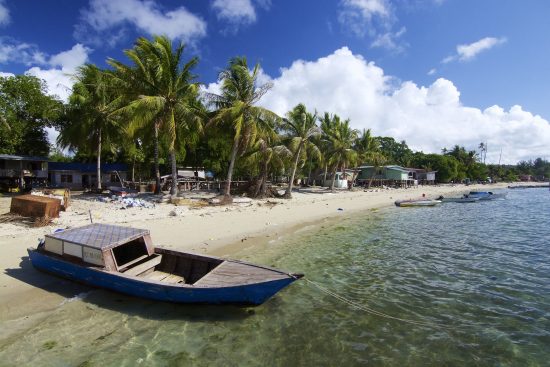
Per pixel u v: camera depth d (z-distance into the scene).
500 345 7.03
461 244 15.88
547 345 7.03
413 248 14.98
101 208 21.05
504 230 19.73
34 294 8.39
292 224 19.84
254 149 30.72
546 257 13.60
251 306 8.08
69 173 41.41
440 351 6.78
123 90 25.95
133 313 7.79
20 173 34.03
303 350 6.70
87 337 6.83
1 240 12.31
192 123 25.16
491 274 11.43
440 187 69.88
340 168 57.00
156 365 6.11
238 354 6.52
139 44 24.14
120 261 10.12
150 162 43.84
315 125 35.56
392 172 65.50
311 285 10.17
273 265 12.04
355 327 7.66
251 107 26.47
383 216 25.55
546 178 125.00
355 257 13.38
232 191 33.53
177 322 7.54
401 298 9.32
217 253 13.05
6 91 32.88
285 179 61.09
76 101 32.66
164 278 9.30
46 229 13.95
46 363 6.00
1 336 6.64
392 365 6.28
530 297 9.47
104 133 33.28
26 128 35.56
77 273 8.80
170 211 20.50
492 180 100.00
